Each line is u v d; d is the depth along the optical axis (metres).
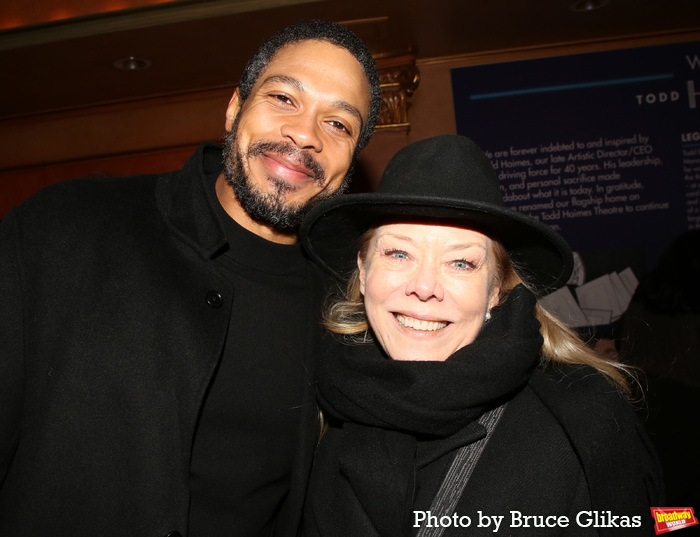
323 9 3.74
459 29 4.13
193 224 1.41
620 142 4.38
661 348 2.20
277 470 1.50
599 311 4.32
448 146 1.32
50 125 5.27
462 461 1.26
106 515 1.22
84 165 5.26
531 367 1.26
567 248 1.29
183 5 3.74
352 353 1.52
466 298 1.26
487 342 1.22
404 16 3.92
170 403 1.28
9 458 1.27
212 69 4.61
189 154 5.11
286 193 1.40
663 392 2.08
